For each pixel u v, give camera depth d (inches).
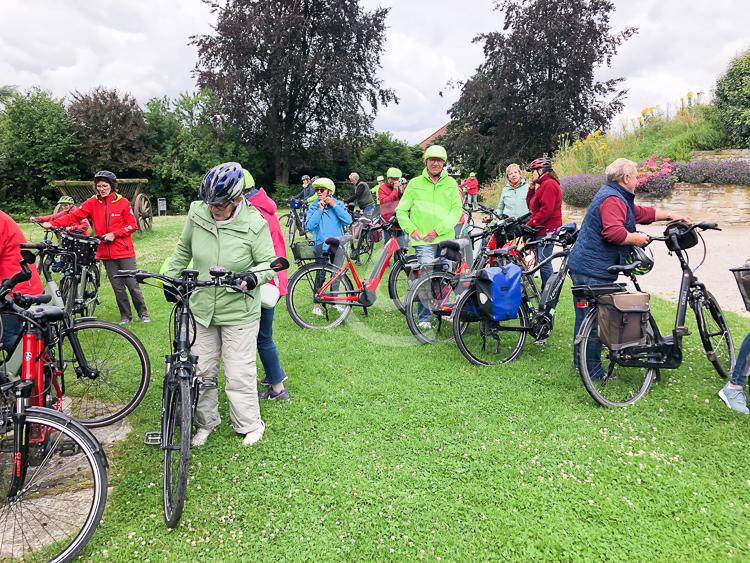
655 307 239.6
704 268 321.1
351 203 421.1
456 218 211.8
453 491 111.7
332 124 1286.9
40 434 93.8
